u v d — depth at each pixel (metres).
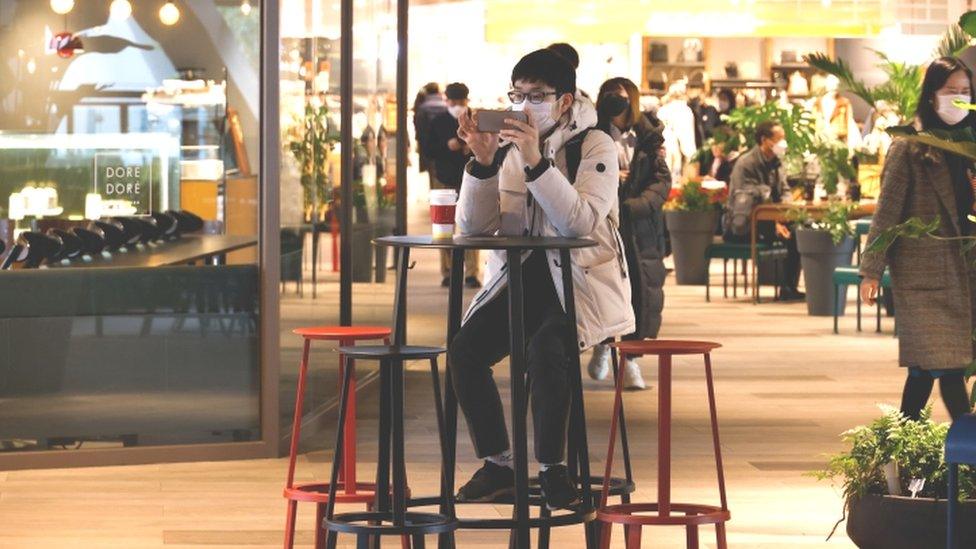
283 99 8.57
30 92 8.92
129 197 8.66
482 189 5.60
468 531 6.84
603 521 5.42
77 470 8.19
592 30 25.22
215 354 8.45
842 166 16.09
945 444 4.97
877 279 7.29
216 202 8.50
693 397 10.63
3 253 8.41
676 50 27.42
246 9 8.48
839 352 13.02
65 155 8.76
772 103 17.98
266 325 8.47
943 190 7.16
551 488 5.33
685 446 8.84
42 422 8.23
